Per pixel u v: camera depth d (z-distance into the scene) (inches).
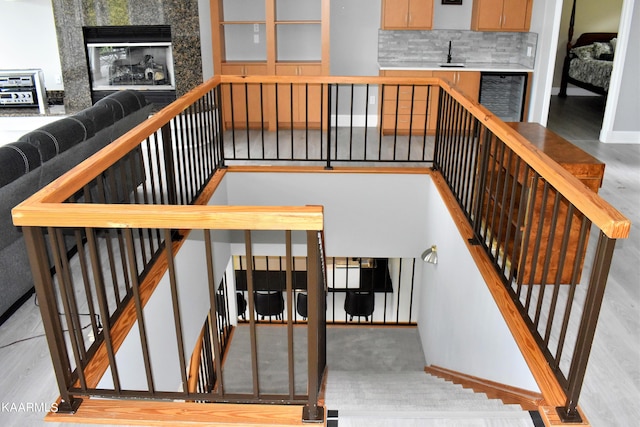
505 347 103.7
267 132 267.9
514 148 101.6
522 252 101.2
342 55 281.3
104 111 166.1
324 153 227.0
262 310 279.4
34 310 121.0
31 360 104.0
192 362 186.2
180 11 269.3
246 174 198.4
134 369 104.9
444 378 157.0
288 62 266.2
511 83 289.0
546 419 77.8
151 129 113.6
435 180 183.3
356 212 203.6
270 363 252.2
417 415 81.4
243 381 240.7
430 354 199.2
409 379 155.6
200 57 275.1
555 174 81.3
